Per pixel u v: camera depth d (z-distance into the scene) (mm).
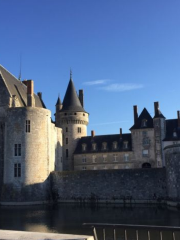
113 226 10219
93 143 74625
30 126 45719
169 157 40062
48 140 47750
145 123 70125
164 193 42656
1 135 49250
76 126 76875
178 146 38594
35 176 45000
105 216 30172
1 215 32125
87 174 46594
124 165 70000
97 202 45281
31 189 44312
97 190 45688
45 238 10289
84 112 78188
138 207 38312
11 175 44688
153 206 39219
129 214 31312
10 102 49938
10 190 44156
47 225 25453
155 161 66875
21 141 45125
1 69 53594
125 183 44625
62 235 10719
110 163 71312
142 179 44000
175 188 38469
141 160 68438
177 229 9188
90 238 10227
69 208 38531
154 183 43375
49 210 36531
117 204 42938
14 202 43438
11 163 44969
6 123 46469
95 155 72938
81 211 34969
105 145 73312
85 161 73625
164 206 38812
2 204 43812
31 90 51469
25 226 25078
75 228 23953
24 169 44500
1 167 48062
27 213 33688
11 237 10516
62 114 77438
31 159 45031
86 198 45969
